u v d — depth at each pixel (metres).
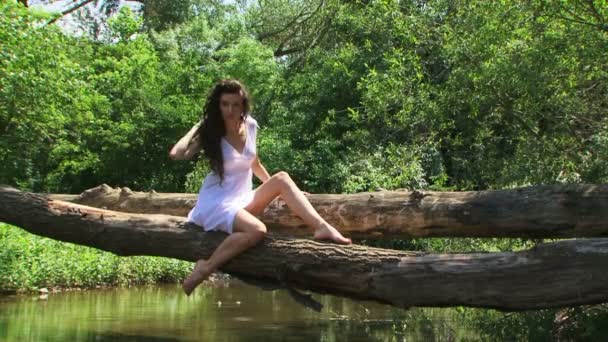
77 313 8.39
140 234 5.41
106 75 19.27
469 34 8.23
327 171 14.62
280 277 4.74
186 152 4.98
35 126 16.78
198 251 5.09
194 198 6.89
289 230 6.02
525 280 4.25
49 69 15.91
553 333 6.65
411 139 10.42
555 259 4.23
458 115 9.26
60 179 19.27
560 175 7.37
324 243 4.77
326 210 5.78
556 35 7.17
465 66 8.38
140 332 7.26
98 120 18.36
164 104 18.72
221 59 21.19
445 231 5.34
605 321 6.30
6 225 11.16
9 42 15.27
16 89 15.44
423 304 4.48
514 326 6.94
